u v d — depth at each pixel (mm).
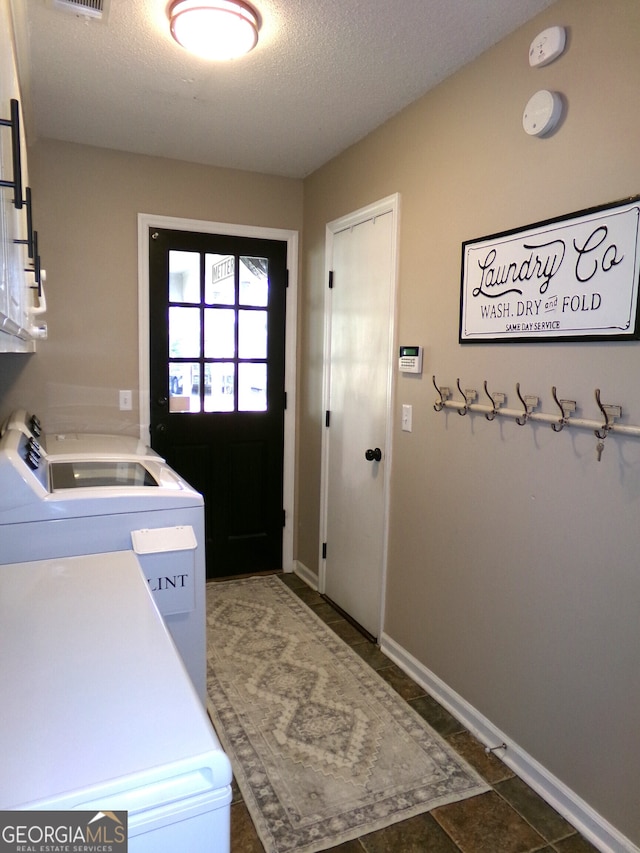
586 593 1596
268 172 3227
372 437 2691
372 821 1644
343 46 1889
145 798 683
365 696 2252
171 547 1607
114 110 2424
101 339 2986
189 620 1682
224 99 2305
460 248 2047
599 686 1566
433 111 2182
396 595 2516
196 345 3203
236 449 3383
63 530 1539
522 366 1789
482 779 1818
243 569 3508
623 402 1465
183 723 777
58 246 2850
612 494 1509
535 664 1779
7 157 1211
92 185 2881
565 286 1612
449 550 2164
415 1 1637
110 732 752
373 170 2611
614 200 1472
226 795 730
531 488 1773
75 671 894
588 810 1601
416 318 2324
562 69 1610
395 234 2432
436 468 2225
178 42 1790
